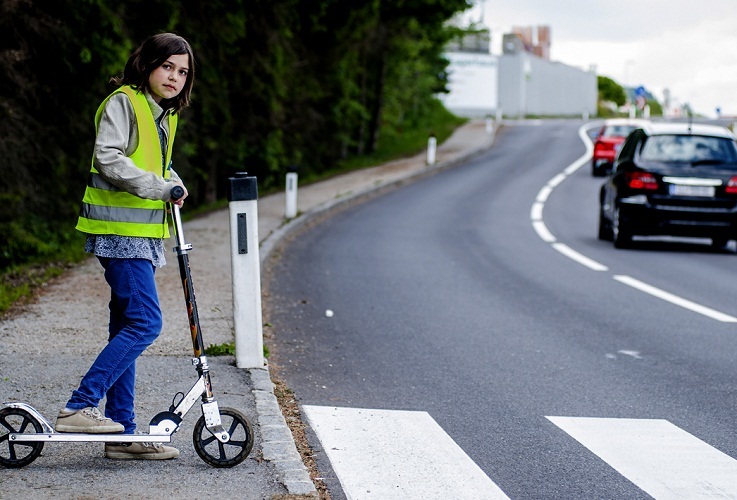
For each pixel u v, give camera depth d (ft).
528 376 36.45
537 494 23.66
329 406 31.53
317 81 158.81
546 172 170.60
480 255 74.69
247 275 34.63
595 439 28.48
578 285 60.34
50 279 54.03
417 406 31.86
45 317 42.39
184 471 23.18
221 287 52.03
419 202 120.78
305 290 56.29
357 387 34.27
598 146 162.40
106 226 22.89
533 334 44.65
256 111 125.29
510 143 243.19
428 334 44.27
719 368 38.29
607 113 526.57
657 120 335.47
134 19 81.61
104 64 73.46
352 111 181.68
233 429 23.68
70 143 76.23
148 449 23.86
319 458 26.20
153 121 23.20
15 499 20.68
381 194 130.82
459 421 30.17
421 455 26.55
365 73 194.29
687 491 24.07
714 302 54.70
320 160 169.89
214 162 117.80
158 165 23.41
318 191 126.72
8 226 63.98
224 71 115.85
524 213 111.34
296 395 32.83
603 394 33.96
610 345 42.42
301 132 153.99
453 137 253.24
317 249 75.97
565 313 50.37
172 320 42.63
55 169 73.56
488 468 25.64
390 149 212.43
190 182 108.27
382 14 177.17
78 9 70.13
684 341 43.52
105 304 45.93
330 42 161.48
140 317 23.20
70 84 73.15
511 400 32.89
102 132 22.44
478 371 37.14
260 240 75.97
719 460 26.71
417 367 37.63
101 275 55.72
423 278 61.98
